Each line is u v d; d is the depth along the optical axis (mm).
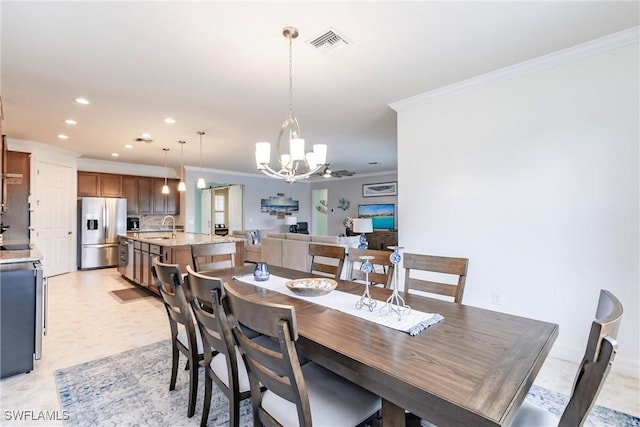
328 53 2400
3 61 2482
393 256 1609
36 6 1821
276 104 3473
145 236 5254
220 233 8156
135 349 2703
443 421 859
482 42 2268
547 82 2527
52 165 5598
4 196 3623
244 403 1936
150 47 2293
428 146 3240
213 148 5641
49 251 5570
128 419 1783
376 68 2656
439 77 2834
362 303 1663
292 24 2031
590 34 2180
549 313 2525
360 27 2070
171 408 1886
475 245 2912
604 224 2305
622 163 2240
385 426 1054
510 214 2713
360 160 7070
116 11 1880
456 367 1020
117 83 2898
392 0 1807
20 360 2260
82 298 4301
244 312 1146
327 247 2580
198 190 7934
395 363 1044
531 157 2607
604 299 1185
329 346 1179
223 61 2512
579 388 833
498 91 2777
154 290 4395
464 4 1849
